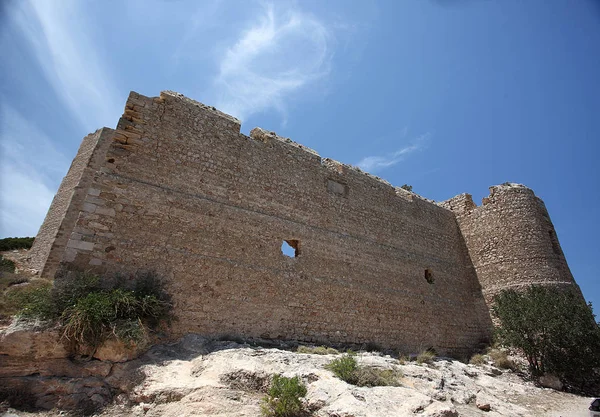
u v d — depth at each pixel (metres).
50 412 7.11
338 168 18.36
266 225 14.17
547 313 15.85
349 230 17.28
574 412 11.07
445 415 7.11
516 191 22.56
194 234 12.12
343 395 7.39
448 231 23.38
